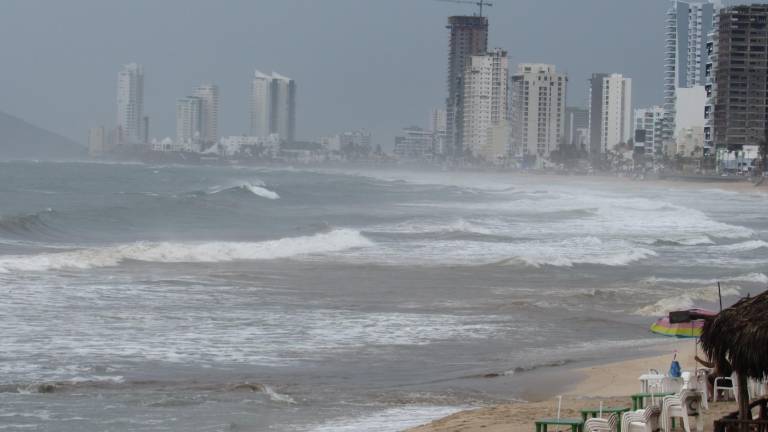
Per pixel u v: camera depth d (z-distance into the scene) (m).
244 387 44.84
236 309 68.12
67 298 69.56
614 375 48.78
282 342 56.72
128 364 49.47
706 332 29.84
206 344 55.28
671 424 33.72
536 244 127.50
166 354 52.19
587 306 75.12
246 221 161.38
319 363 51.56
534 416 37.88
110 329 58.62
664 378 37.72
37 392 42.84
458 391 45.56
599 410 33.62
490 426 35.88
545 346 58.44
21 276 79.62
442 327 63.62
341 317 66.31
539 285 87.62
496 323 65.81
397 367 51.25
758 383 38.34
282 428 37.72
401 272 94.12
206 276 85.38
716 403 38.34
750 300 29.39
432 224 158.12
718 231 157.62
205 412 40.09
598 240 132.00
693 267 107.31
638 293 82.38
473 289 83.50
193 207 180.50
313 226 145.62
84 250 98.19
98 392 43.25
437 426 36.16
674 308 71.94
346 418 39.56
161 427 37.62
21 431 36.44
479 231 145.75
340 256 107.06
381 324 63.97
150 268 89.50
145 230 138.00
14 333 56.09
